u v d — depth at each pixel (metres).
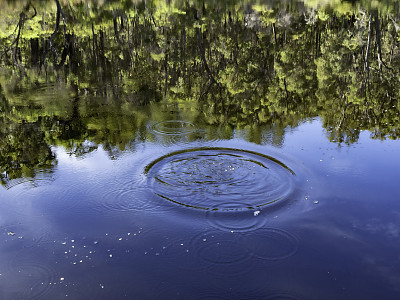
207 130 11.07
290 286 4.96
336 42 25.27
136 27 30.80
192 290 4.93
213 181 7.71
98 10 28.61
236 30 30.62
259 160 8.66
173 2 31.17
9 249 5.78
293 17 31.55
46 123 12.27
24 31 24.70
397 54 24.02
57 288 5.02
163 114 13.08
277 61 24.45
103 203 7.01
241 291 4.91
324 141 9.84
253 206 6.79
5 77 21.36
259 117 12.58
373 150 9.10
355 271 5.16
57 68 24.33
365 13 26.34
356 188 7.28
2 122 12.48
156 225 6.31
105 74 22.06
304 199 6.95
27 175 8.23
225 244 5.80
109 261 5.49
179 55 26.69
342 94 15.80
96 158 9.05
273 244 5.77
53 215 6.66
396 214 6.39
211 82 19.61
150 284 5.05
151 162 8.67
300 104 14.44
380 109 13.23
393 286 4.88
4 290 5.00
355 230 6.01
